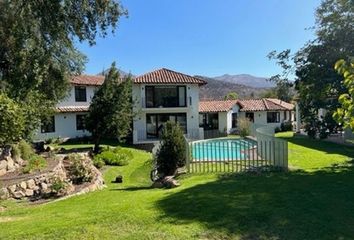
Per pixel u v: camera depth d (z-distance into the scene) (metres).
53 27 16.64
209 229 6.13
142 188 12.78
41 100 17.77
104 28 17.52
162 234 6.00
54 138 31.28
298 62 13.05
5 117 11.57
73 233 6.24
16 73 16.59
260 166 13.30
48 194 12.15
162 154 14.32
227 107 46.28
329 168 12.91
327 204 7.37
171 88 37.22
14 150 14.86
